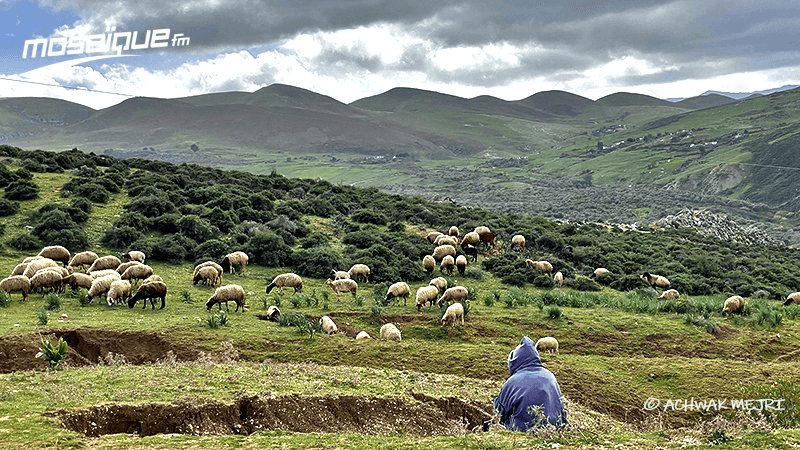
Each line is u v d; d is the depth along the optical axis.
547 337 24.97
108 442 10.41
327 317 25.38
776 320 31.36
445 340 25.98
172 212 42.38
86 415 11.69
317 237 42.28
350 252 40.50
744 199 187.38
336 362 21.55
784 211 165.00
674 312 32.31
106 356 20.73
